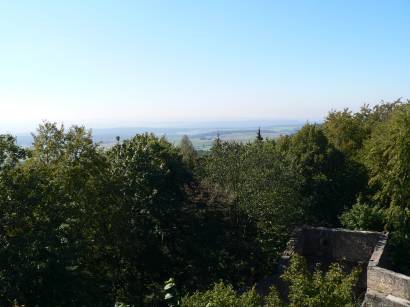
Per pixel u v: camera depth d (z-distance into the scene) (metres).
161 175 29.47
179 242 28.33
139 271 28.72
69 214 22.98
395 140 27.59
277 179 30.39
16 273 18.98
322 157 36.78
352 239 26.66
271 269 27.64
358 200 30.89
